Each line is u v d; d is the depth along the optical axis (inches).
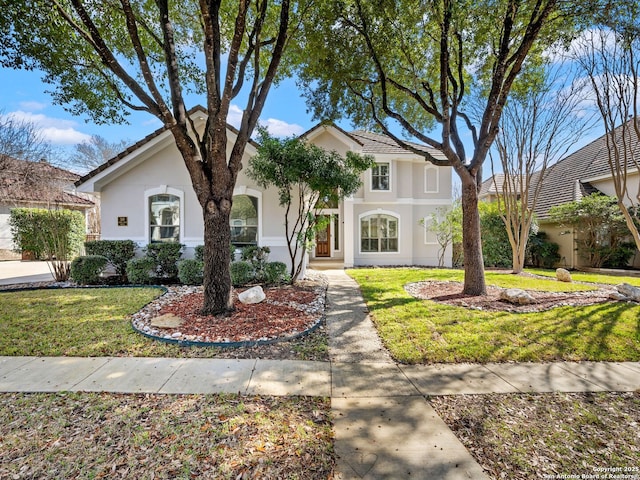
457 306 304.0
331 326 255.4
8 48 260.1
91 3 275.6
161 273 427.5
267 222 447.5
